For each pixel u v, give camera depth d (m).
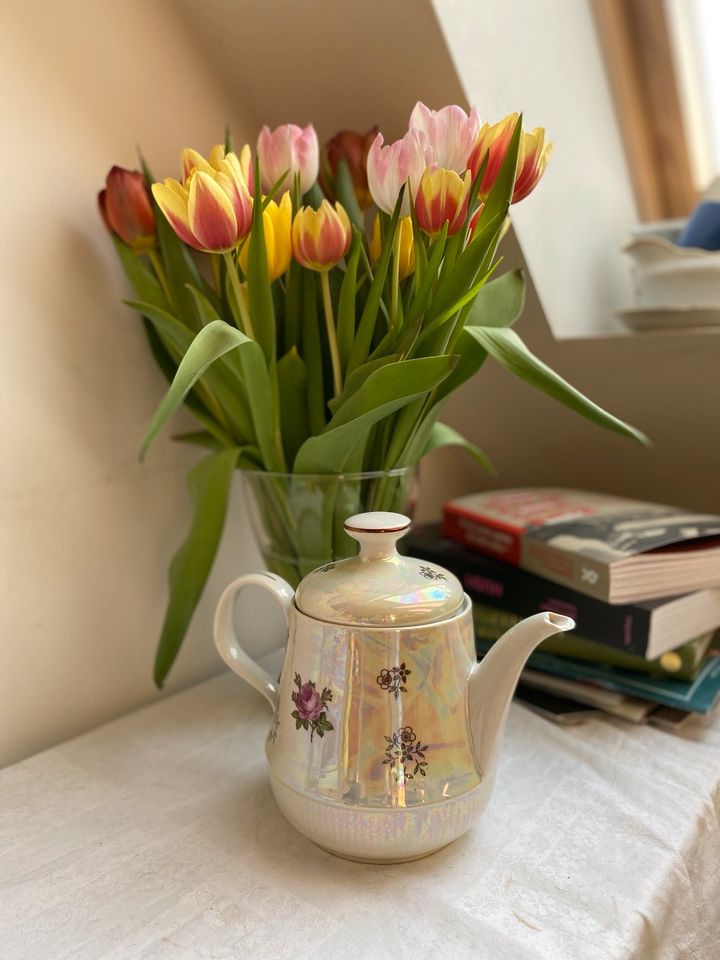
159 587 0.62
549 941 0.35
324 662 0.39
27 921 0.37
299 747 0.40
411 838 0.38
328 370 0.53
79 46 0.54
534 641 0.39
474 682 0.40
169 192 0.40
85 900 0.39
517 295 0.54
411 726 0.38
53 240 0.53
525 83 0.66
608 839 0.43
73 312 0.55
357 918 0.37
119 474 0.58
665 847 0.42
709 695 0.54
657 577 0.57
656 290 0.69
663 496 0.80
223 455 0.54
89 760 0.52
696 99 0.88
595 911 0.37
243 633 0.59
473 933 0.36
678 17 0.82
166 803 0.47
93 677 0.58
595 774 0.49
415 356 0.47
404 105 0.62
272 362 0.49
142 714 0.58
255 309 0.47
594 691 0.57
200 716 0.58
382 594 0.39
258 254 0.45
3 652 0.53
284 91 0.66
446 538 0.72
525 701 0.58
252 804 0.47
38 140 0.52
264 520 0.55
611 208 0.82
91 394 0.56
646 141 0.88
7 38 0.50
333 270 0.52
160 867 0.41
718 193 0.84
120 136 0.57
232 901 0.38
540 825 0.44
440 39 0.56
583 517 0.64
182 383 0.38
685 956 0.40
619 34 0.81
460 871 0.40
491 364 0.75
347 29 0.58
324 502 0.51
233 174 0.41
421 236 0.45
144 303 0.50
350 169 0.55
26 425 0.53
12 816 0.46
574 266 0.74
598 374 0.71
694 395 0.68
